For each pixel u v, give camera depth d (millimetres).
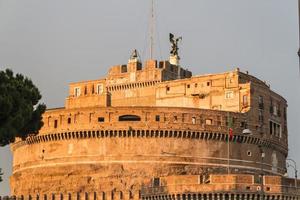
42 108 119812
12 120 108250
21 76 118750
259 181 181250
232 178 180750
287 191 183875
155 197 191500
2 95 106812
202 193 182125
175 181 186500
